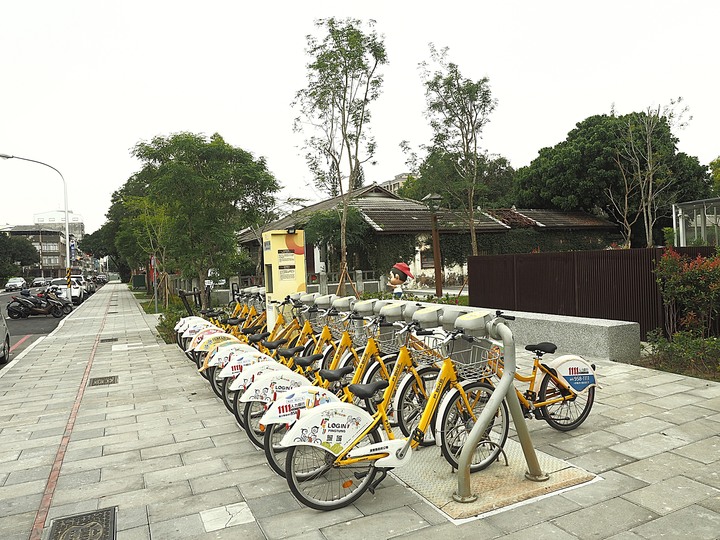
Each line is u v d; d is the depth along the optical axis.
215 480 3.89
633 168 25.03
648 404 5.07
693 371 6.14
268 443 3.70
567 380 4.36
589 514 3.12
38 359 9.95
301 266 9.47
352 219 21.44
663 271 7.38
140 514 3.41
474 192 18.95
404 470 3.85
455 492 3.44
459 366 3.82
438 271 16.42
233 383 4.61
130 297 32.56
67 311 22.05
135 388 7.02
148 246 25.52
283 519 3.24
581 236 28.27
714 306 7.05
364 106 14.62
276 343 5.37
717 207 15.45
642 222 28.77
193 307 15.78
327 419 3.30
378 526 3.11
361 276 21.17
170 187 11.99
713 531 2.89
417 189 19.88
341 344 5.06
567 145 29.59
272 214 15.59
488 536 2.94
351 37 13.60
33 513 3.51
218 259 13.20
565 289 9.70
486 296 11.70
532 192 31.17
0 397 6.89
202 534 3.12
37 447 4.81
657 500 3.25
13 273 59.94
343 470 3.71
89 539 3.12
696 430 4.37
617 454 3.96
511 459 3.94
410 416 4.25
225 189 12.64
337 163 15.04
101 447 4.73
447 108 18.03
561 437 4.35
